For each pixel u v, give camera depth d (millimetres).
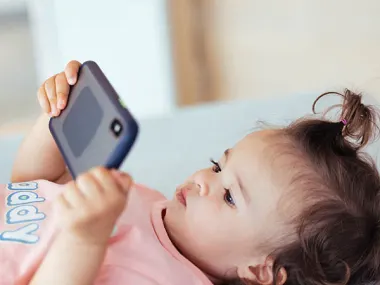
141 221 826
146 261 770
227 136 1206
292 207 810
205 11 1832
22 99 1870
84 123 683
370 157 916
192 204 832
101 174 613
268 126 1096
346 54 1449
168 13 1730
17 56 2012
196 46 1860
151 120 1271
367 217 844
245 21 1754
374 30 1366
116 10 1675
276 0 1637
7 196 841
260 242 815
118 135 615
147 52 1734
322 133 869
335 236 822
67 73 749
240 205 813
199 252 830
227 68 1863
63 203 624
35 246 741
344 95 961
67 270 650
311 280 826
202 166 1148
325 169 835
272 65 1694
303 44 1579
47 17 1697
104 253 660
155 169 1147
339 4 1458
